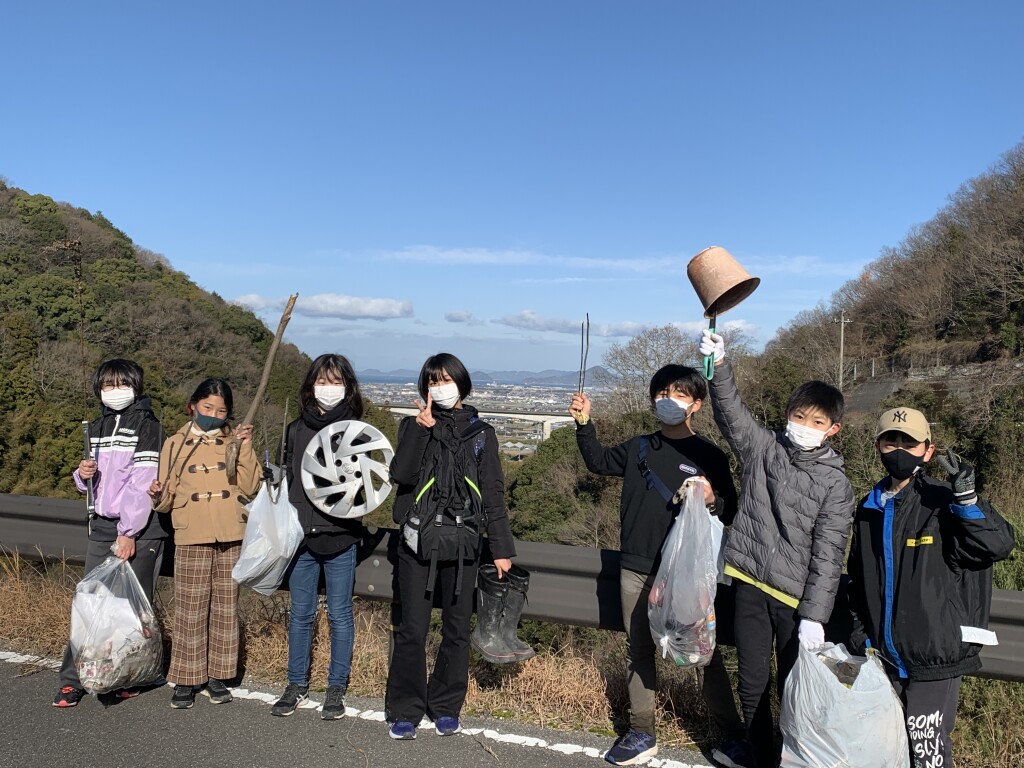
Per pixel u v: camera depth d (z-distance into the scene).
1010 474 16.06
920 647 2.38
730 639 3.01
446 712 3.21
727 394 2.85
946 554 2.39
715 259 2.91
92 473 3.56
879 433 2.54
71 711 3.36
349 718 3.32
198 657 3.43
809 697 2.42
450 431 3.17
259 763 2.91
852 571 2.68
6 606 4.34
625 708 3.42
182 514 3.44
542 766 2.93
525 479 28.73
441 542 3.09
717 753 2.97
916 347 44.59
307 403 3.45
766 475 2.76
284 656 3.87
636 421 27.84
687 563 2.74
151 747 3.03
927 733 2.41
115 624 3.36
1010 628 2.70
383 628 4.18
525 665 3.61
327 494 3.29
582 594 3.41
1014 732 2.89
